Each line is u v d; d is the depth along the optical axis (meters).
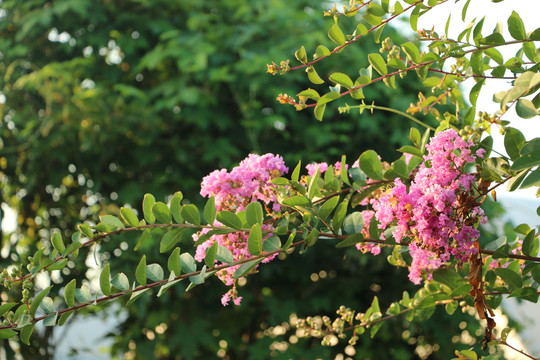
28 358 3.98
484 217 1.30
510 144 1.23
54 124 3.95
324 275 4.20
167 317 4.05
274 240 1.36
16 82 4.07
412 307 1.82
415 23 1.42
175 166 4.09
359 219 1.41
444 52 1.41
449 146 1.25
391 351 4.07
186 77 4.02
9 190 4.28
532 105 1.19
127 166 4.18
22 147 3.98
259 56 3.87
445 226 1.23
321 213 1.36
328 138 3.87
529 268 1.33
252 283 4.15
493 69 1.41
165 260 3.70
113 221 1.41
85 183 4.16
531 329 5.00
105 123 3.86
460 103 1.56
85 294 1.37
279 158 1.48
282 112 4.15
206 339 3.93
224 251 1.36
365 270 4.03
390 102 4.14
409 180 1.52
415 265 1.56
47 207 4.30
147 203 1.41
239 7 4.39
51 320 1.32
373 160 1.45
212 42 4.10
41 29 4.23
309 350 3.94
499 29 1.43
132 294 1.34
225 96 4.21
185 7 4.33
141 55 4.40
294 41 4.02
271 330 4.26
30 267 1.40
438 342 4.04
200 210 3.89
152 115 3.96
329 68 4.08
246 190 1.43
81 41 4.24
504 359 3.82
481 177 1.28
